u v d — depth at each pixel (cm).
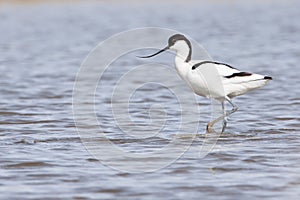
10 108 1588
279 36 3073
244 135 1287
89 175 1018
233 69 1328
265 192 934
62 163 1082
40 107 1606
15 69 2269
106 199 913
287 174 1012
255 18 3719
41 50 2727
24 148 1184
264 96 1731
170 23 3497
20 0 4147
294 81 1967
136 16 3741
